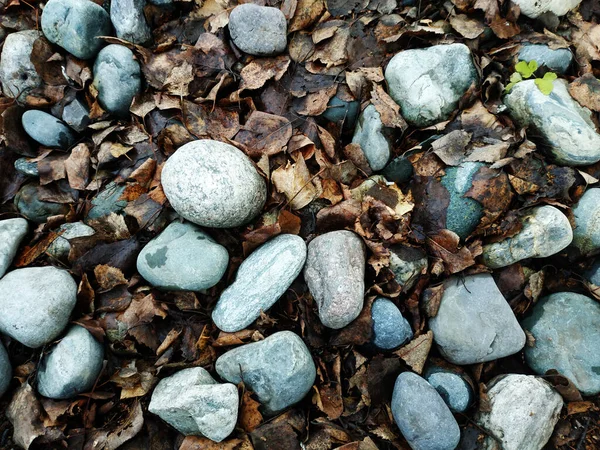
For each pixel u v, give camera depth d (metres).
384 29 0.49
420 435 0.37
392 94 0.46
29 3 0.52
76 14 0.46
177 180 0.39
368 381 0.40
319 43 0.49
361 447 0.38
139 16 0.48
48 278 0.40
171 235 0.42
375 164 0.44
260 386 0.38
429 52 0.45
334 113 0.47
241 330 0.40
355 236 0.42
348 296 0.39
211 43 0.48
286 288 0.41
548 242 0.42
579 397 0.41
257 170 0.43
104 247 0.42
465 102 0.45
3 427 0.40
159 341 0.41
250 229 0.43
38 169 0.46
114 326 0.41
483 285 0.42
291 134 0.45
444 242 0.42
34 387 0.40
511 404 0.39
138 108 0.47
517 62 0.48
